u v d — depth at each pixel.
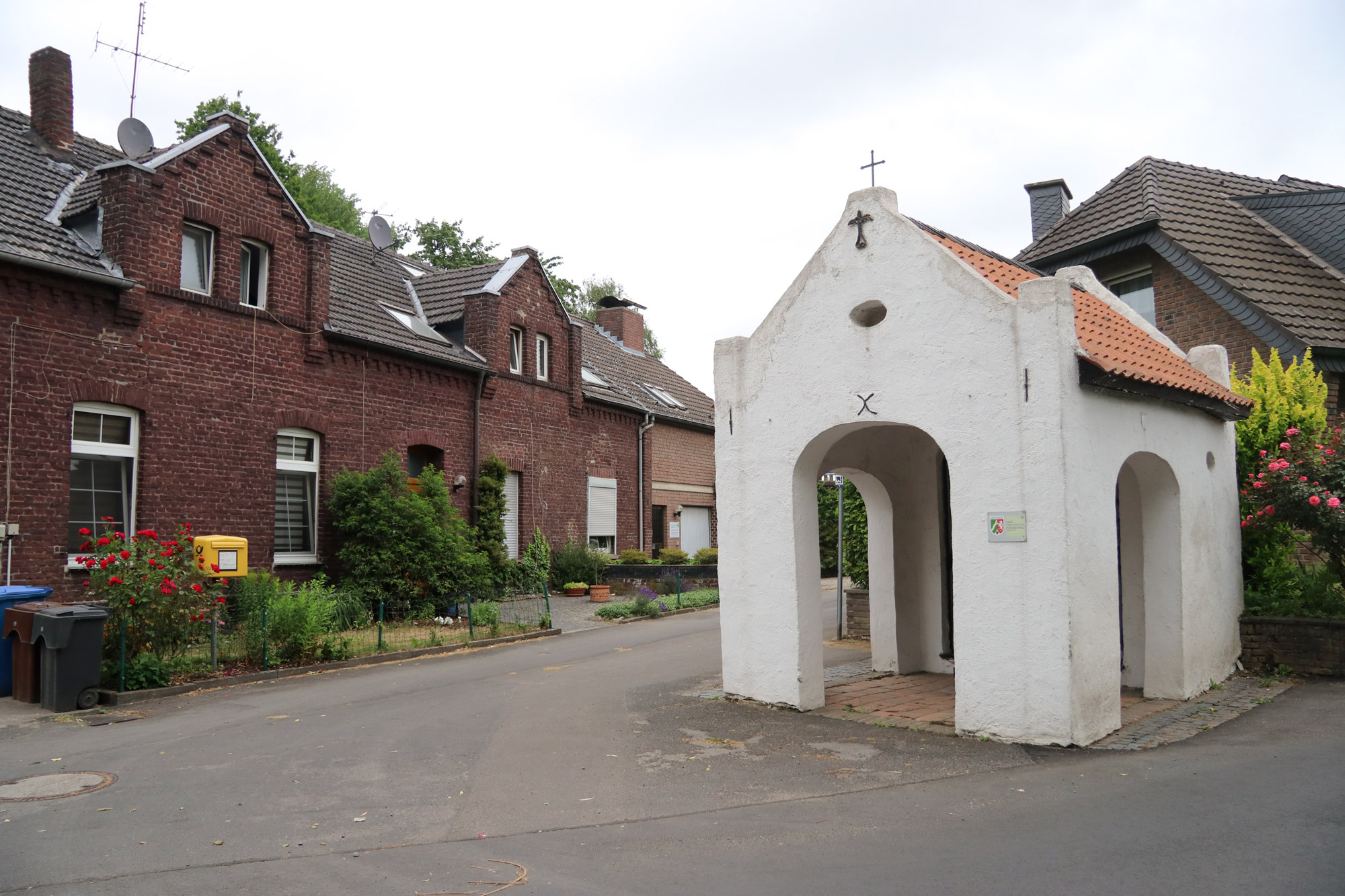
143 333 13.86
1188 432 9.65
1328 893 4.46
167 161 14.29
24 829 5.77
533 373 22.77
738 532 9.75
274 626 12.27
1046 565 7.49
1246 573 11.96
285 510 16.31
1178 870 4.80
